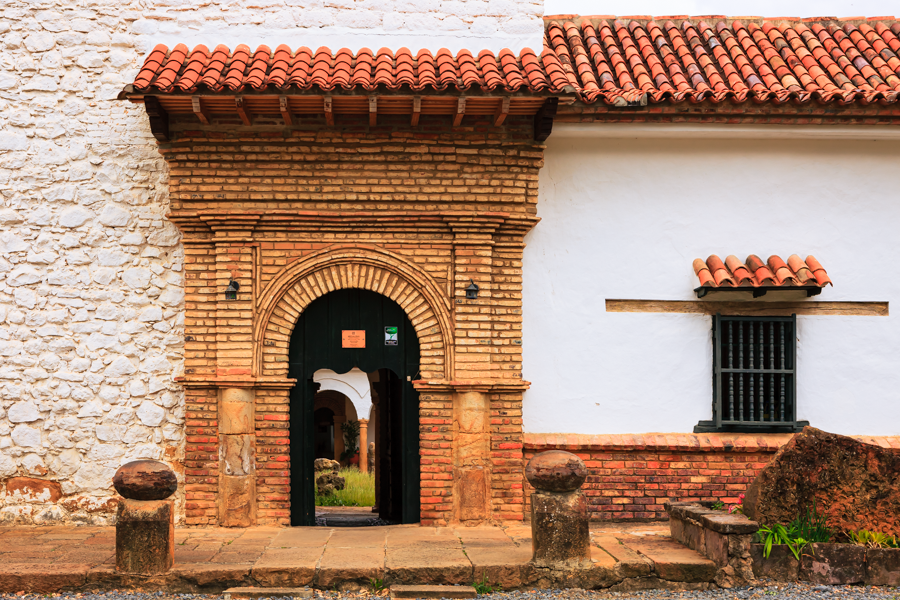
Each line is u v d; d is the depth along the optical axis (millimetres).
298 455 7895
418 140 7715
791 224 8266
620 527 7801
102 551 6562
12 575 5820
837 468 6281
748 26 9547
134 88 6820
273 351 7754
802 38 9266
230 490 7559
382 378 10961
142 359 7891
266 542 6910
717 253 8234
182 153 7621
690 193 8242
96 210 7934
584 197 8203
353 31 8102
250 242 7719
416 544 6828
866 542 6215
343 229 7805
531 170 7891
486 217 7754
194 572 5926
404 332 8023
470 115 7695
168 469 6102
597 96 7555
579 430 8094
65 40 7961
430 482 7766
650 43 9094
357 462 25875
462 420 7738
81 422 7844
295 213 7645
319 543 6871
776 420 8156
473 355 7781
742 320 8164
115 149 7957
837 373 8195
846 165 8297
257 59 7527
